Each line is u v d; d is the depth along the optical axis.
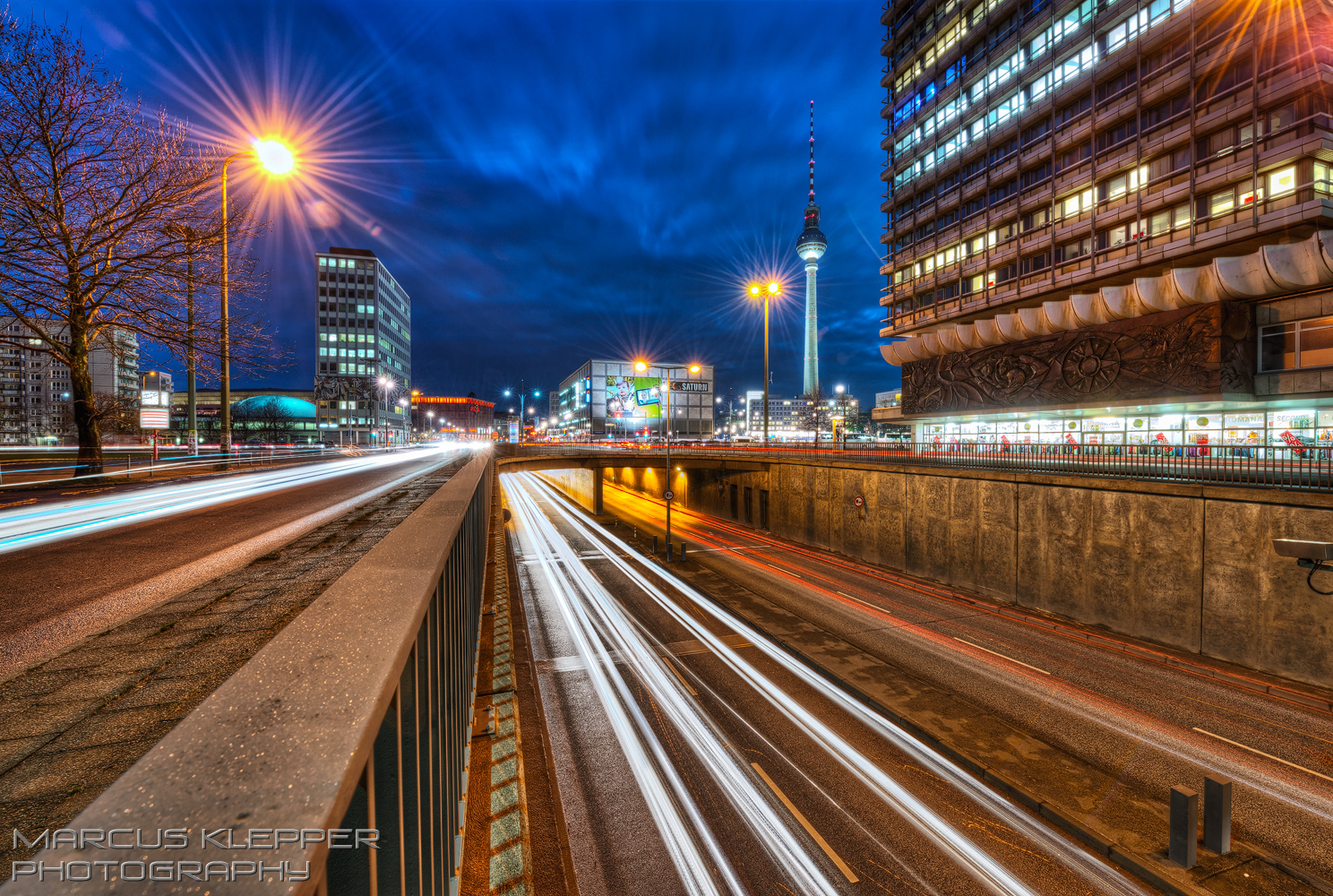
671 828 10.75
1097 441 35.41
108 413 14.03
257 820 0.69
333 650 1.39
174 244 12.12
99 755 1.50
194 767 0.83
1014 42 39.34
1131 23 32.47
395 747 1.57
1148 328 31.34
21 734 1.58
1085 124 34.78
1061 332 36.50
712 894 9.28
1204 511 18.47
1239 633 17.61
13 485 11.21
